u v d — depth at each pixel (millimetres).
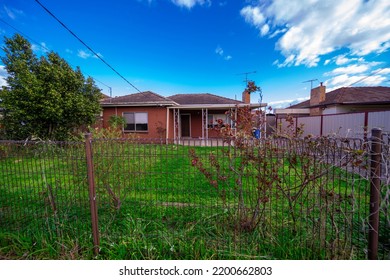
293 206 1962
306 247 1830
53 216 2268
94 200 1953
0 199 2430
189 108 12922
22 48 8914
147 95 13039
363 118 7734
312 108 15828
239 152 2002
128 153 2365
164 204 2879
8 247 2006
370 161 1571
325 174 1768
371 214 1604
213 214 2365
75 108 7344
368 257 1657
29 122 6848
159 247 1949
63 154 2293
